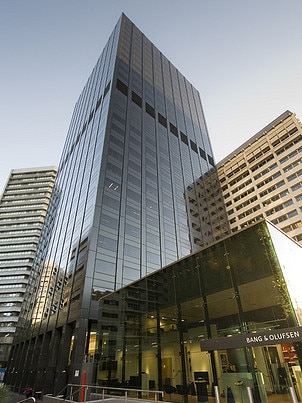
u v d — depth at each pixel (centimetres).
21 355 3816
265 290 1129
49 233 4916
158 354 1443
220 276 1342
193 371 1209
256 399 935
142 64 6184
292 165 5506
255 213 5584
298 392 850
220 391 1055
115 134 3997
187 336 1342
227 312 1231
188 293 1470
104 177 3366
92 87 6016
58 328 2811
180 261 1627
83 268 2662
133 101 4962
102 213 3050
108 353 1827
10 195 11125
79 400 1538
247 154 6531
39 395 2572
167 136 5394
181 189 4850
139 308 1772
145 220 3556
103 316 2097
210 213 5344
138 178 3912
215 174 6625
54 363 2648
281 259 1160
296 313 995
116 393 1558
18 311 8288
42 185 11350
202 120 7575
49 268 3928
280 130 6072
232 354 1078
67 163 5528
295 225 4856
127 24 6719
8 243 9781
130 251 3069
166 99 6262
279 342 913
